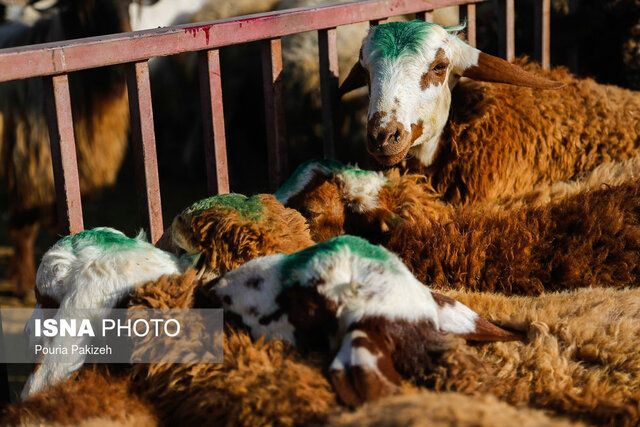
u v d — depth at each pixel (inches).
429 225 123.1
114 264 87.4
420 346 79.0
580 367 86.8
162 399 78.8
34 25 290.0
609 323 93.7
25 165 264.4
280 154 146.0
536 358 85.7
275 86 142.5
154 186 123.0
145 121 120.4
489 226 122.9
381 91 130.3
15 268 268.7
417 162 149.2
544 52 195.5
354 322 77.5
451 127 147.6
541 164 155.8
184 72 316.8
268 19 136.6
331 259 81.7
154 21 319.9
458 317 86.6
